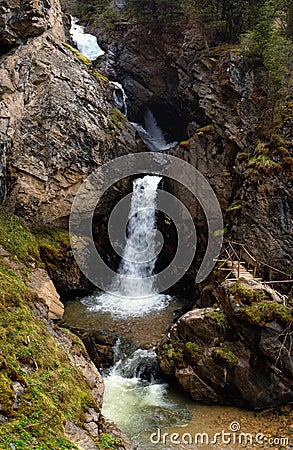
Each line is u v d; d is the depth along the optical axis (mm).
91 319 13766
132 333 12805
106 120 17281
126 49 21953
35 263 12273
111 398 10219
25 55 15539
